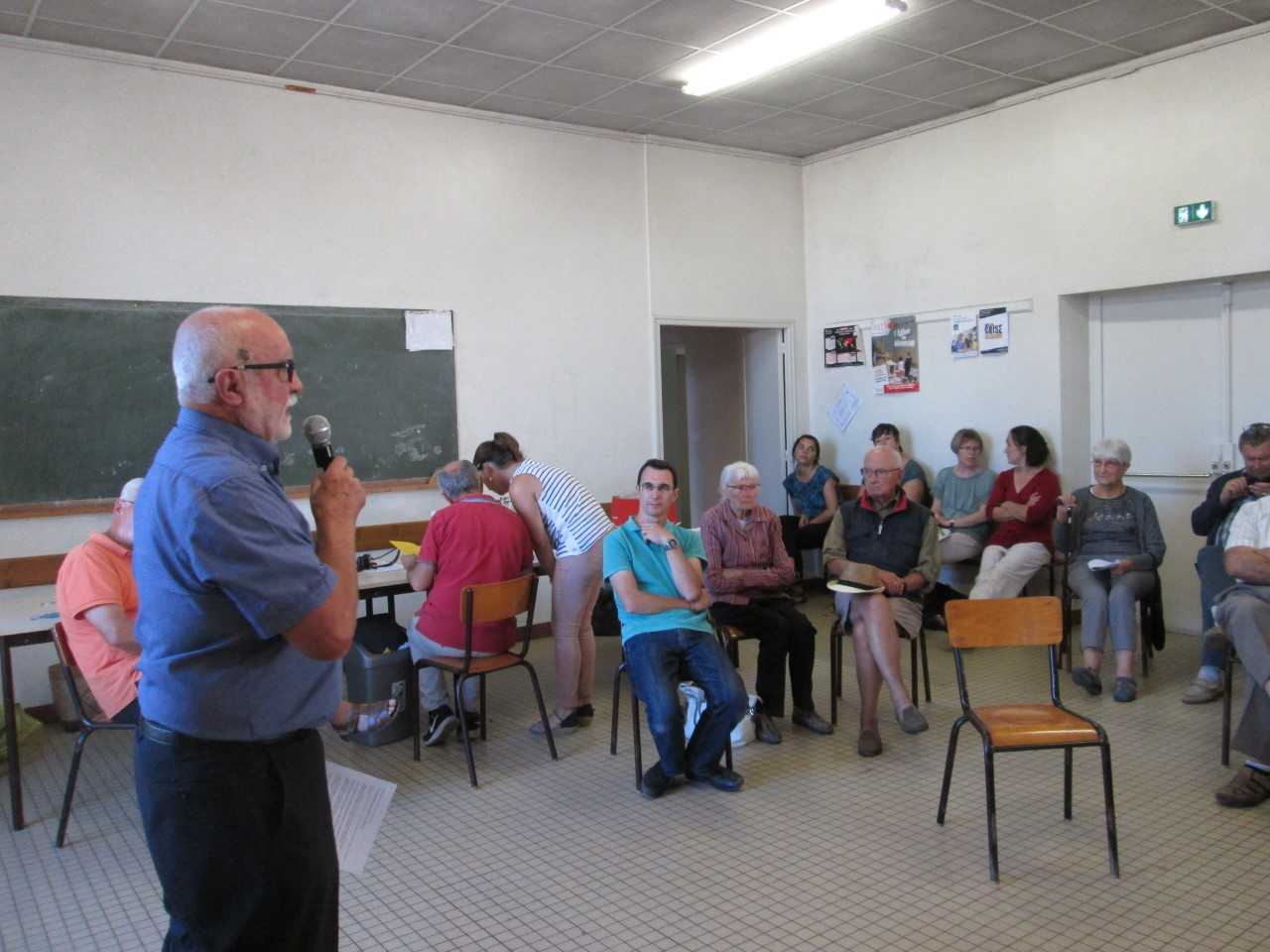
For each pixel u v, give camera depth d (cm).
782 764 363
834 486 682
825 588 707
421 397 558
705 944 240
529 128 596
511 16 441
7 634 324
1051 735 273
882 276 673
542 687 480
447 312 566
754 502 403
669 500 349
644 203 646
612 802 333
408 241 552
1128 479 573
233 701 146
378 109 542
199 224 488
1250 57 484
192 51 468
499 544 375
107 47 459
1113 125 540
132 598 316
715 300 680
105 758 396
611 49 485
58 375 453
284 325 513
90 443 461
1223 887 259
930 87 567
